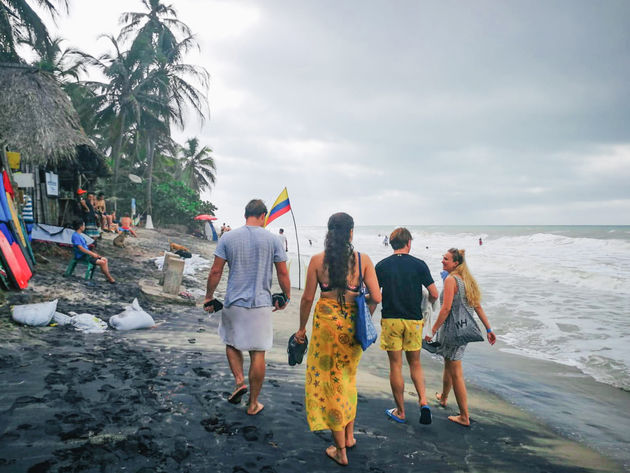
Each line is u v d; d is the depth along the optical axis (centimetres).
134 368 403
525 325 877
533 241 4675
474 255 3041
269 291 332
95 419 288
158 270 1188
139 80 2850
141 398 333
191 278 1216
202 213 3484
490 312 1014
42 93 1134
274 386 406
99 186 2750
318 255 285
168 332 593
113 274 983
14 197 809
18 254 712
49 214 1185
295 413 344
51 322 528
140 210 3034
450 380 408
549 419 420
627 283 1418
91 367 389
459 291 362
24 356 396
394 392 355
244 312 319
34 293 640
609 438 380
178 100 2875
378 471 271
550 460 321
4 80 1109
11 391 316
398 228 364
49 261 926
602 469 316
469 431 360
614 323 891
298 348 300
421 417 339
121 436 269
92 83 2662
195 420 307
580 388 523
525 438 361
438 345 376
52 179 1195
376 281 290
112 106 2702
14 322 497
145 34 2811
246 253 321
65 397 316
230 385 388
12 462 227
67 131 1131
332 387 275
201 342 550
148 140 3244
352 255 281
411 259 354
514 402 466
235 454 267
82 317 552
